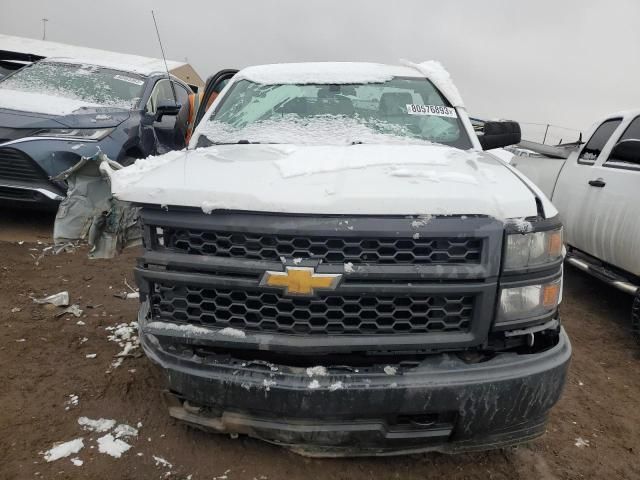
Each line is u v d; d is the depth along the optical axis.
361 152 2.68
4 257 4.70
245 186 2.08
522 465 2.49
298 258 1.96
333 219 1.94
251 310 2.04
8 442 2.41
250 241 2.01
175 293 2.13
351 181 2.13
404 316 2.02
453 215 1.98
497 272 1.99
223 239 2.04
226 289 2.05
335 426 1.99
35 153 4.84
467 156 2.76
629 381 3.48
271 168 2.33
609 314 4.69
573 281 5.64
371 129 3.17
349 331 2.00
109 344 3.42
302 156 2.55
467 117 3.40
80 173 2.74
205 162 2.51
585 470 2.53
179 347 2.16
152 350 2.20
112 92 6.36
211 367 2.05
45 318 3.70
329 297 1.98
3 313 3.70
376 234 1.93
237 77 3.84
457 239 1.99
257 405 2.00
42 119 5.18
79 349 3.33
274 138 3.07
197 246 2.08
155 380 3.00
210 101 4.08
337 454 2.14
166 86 7.35
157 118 6.35
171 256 2.09
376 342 1.97
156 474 2.26
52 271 4.57
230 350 2.13
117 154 5.31
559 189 5.25
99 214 2.70
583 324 4.43
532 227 2.05
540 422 2.21
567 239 5.01
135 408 2.73
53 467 2.27
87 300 4.07
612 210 4.29
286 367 2.02
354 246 1.96
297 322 2.01
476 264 1.99
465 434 2.06
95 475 2.24
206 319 2.11
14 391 2.82
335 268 1.94
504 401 2.00
